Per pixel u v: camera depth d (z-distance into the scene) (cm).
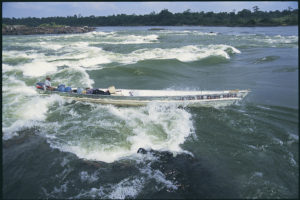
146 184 916
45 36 6950
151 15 17175
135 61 3088
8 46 4347
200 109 1573
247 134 1239
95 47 4331
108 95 1628
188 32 8094
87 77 2403
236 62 2986
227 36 6159
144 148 1135
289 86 1841
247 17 13912
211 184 900
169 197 854
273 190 868
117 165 1024
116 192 888
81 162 1051
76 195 883
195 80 2280
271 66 2595
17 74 2491
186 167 993
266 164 1004
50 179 957
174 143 1181
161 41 5253
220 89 1962
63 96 1767
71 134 1282
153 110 1584
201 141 1192
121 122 1412
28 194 888
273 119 1367
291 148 1105
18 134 1275
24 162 1050
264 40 4966
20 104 1661
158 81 2273
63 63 2934
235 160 1035
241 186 888
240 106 1566
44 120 1452
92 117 1488
